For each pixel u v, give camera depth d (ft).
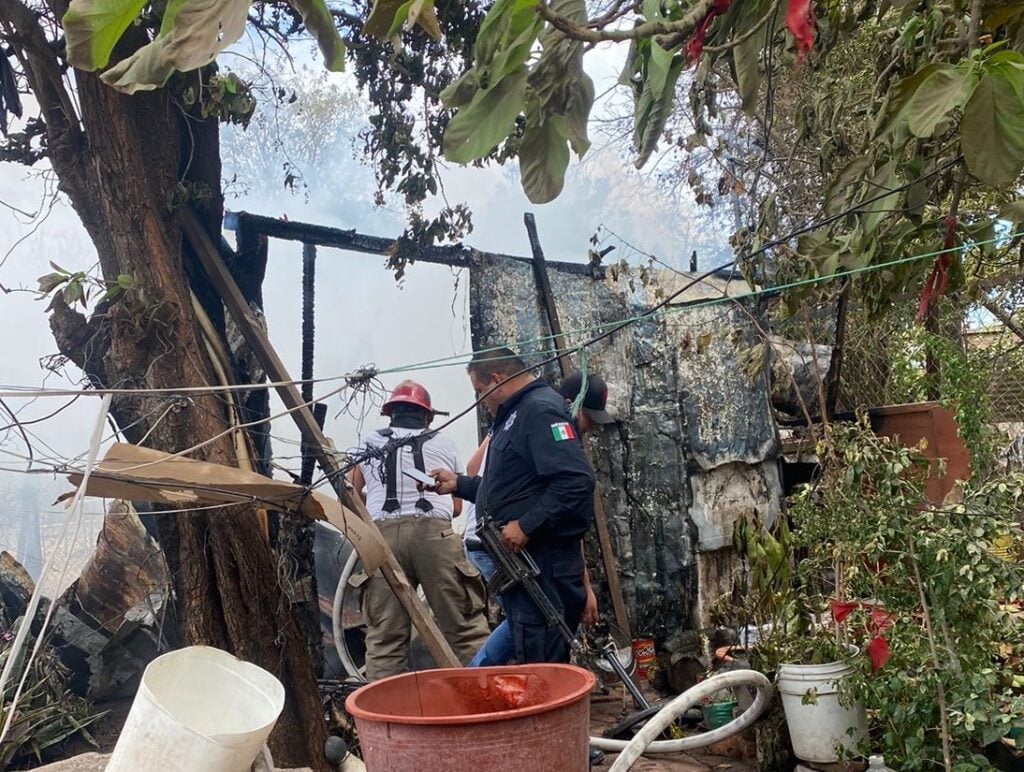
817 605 11.57
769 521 19.92
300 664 13.28
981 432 11.19
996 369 16.58
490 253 18.67
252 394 15.72
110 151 13.58
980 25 7.89
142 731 6.55
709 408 19.81
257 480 10.84
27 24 13.51
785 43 10.32
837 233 10.05
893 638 9.80
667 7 7.11
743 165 16.89
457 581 14.94
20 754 13.42
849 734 10.73
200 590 13.14
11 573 16.33
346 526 11.67
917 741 9.57
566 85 5.65
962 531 9.52
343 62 4.07
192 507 13.08
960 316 16.31
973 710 9.10
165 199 14.28
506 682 7.41
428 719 6.04
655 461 19.44
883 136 7.97
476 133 5.16
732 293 20.20
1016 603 10.93
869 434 10.56
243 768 6.73
